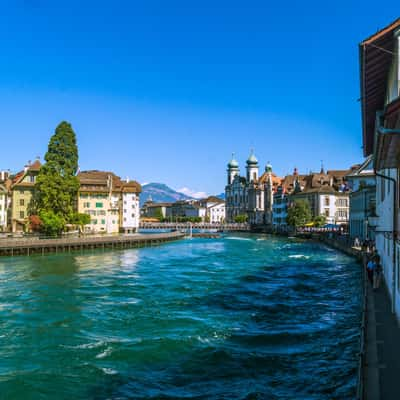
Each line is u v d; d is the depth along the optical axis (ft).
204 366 60.13
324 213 416.67
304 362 60.39
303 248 276.41
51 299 104.58
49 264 183.93
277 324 81.15
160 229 580.30
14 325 81.05
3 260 201.05
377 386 42.91
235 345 68.59
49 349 67.67
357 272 153.69
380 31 56.18
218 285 126.62
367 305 79.41
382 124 43.98
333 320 83.66
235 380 55.06
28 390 53.72
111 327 79.87
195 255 231.71
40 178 283.59
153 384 54.80
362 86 73.87
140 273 153.99
